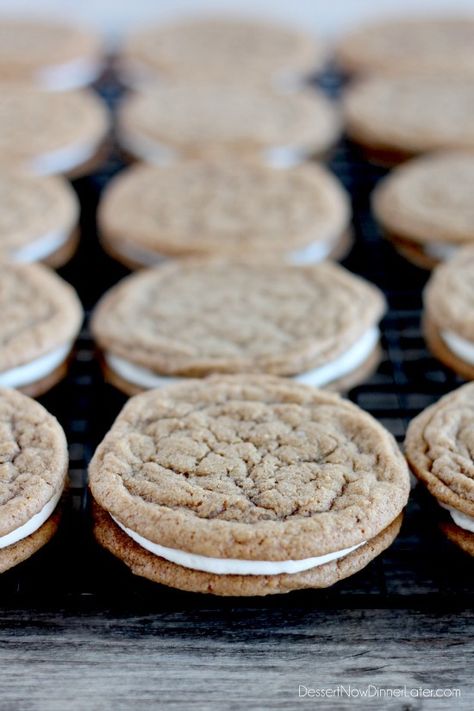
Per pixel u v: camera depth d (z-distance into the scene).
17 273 0.41
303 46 0.56
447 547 0.36
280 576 0.34
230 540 0.33
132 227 0.44
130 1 0.62
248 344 0.39
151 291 0.41
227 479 0.35
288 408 0.36
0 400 0.36
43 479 0.34
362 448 0.35
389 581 0.35
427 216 0.44
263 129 0.49
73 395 0.39
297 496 0.34
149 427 0.36
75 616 0.34
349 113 0.51
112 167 0.50
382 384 0.40
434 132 0.49
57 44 0.55
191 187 0.46
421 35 0.57
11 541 0.34
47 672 0.33
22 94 0.51
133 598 0.34
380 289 0.44
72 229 0.46
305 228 0.44
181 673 0.33
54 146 0.48
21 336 0.38
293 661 0.33
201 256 0.43
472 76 0.54
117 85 0.56
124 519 0.34
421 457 0.35
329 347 0.38
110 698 0.33
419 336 0.42
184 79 0.53
